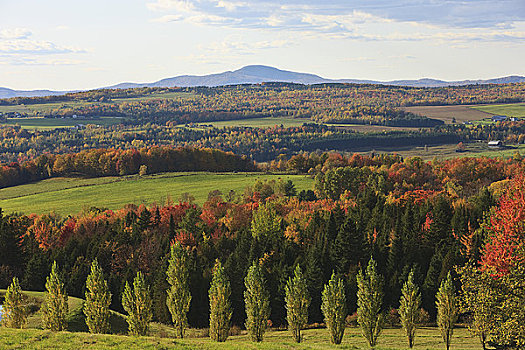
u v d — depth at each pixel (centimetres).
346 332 5825
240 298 7025
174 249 5138
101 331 4656
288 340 5391
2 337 3750
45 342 3697
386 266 7981
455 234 8269
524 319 3941
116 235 10025
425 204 11450
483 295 4191
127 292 4750
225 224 12069
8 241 8981
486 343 4841
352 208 11938
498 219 4616
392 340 5250
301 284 4878
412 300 4650
